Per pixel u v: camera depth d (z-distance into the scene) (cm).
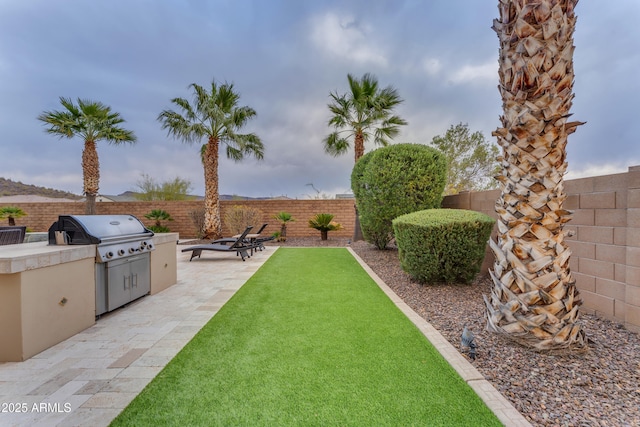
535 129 224
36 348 257
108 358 248
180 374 221
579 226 335
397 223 487
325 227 1216
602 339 260
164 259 481
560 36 216
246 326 316
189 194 1783
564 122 222
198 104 1106
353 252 881
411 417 171
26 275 249
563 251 231
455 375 212
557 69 217
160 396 194
